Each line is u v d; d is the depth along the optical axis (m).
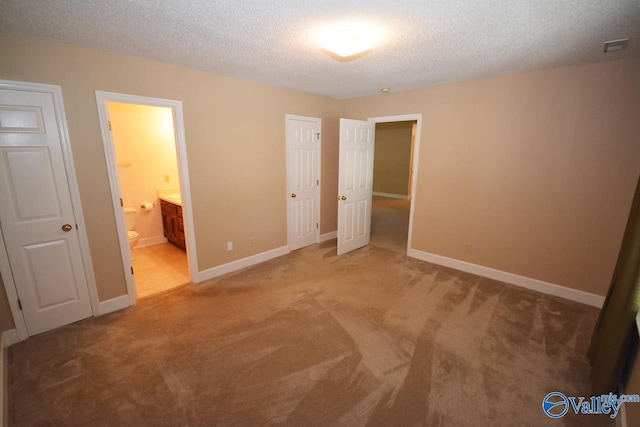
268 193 3.79
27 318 2.24
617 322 1.59
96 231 2.49
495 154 3.18
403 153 9.03
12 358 2.03
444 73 2.95
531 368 1.97
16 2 1.56
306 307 2.72
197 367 1.96
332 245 4.57
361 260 3.93
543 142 2.87
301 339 2.26
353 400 1.71
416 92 3.68
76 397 1.72
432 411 1.64
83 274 2.46
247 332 2.34
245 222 3.59
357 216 4.30
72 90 2.22
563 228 2.88
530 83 2.87
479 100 3.20
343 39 2.03
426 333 2.34
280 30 1.94
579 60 2.47
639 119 2.41
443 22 1.80
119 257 2.63
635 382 1.53
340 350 2.13
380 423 1.56
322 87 3.65
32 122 2.10
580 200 2.75
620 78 2.44
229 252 3.49
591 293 2.79
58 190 2.27
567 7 1.59
